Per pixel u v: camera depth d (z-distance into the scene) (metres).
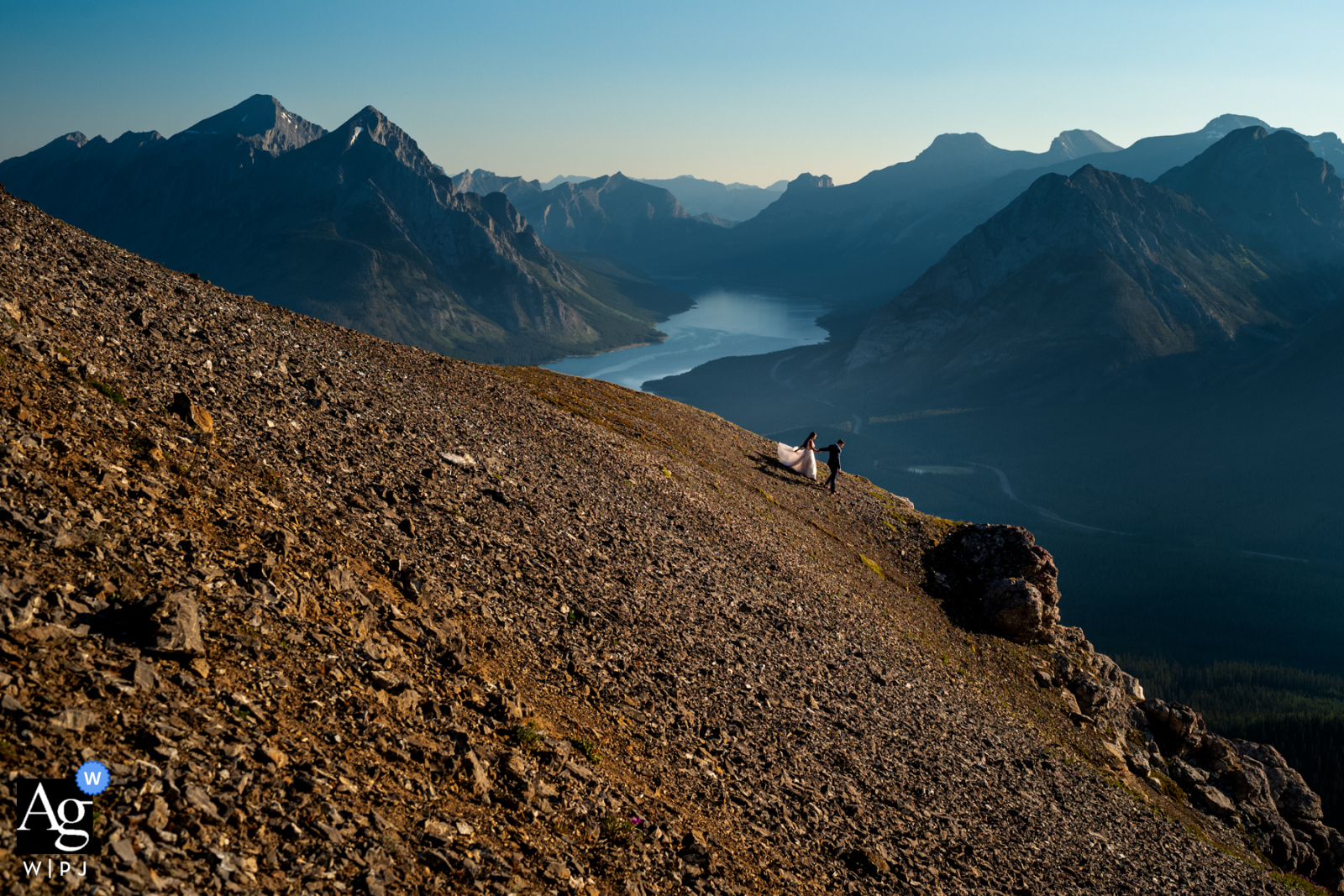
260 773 8.07
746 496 39.72
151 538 10.88
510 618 16.28
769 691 20.78
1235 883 27.80
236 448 15.58
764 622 25.44
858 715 22.77
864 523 45.25
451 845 8.94
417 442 22.55
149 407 14.91
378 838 8.23
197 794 7.23
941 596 40.38
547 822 10.63
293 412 19.25
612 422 43.25
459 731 11.21
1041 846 21.25
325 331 32.47
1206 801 38.06
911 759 21.97
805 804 16.27
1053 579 42.66
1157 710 41.91
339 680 10.55
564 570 20.16
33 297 16.23
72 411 12.92
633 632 19.27
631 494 30.39
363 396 23.69
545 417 35.72
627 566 23.05
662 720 16.16
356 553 14.61
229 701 8.80
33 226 20.47
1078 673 38.69
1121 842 25.17
